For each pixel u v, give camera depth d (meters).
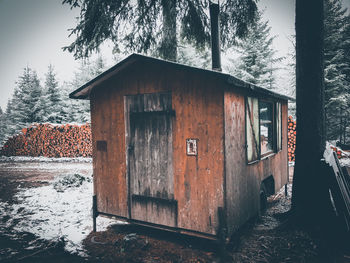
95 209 4.22
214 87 3.11
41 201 5.81
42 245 3.61
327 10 13.89
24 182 7.93
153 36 7.32
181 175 3.40
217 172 3.10
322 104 3.88
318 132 3.85
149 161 3.69
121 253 3.30
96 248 3.48
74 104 22.66
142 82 3.74
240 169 3.53
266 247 3.31
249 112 3.91
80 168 10.70
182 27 7.55
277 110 5.34
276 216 4.38
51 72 23.72
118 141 4.01
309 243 3.34
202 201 3.23
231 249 3.31
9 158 14.24
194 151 3.27
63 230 4.16
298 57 3.98
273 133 5.30
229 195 3.15
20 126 21.77
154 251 3.33
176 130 3.44
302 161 3.94
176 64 3.17
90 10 6.00
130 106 3.87
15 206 5.46
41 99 22.28
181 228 3.42
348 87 13.92
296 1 3.99
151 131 3.66
